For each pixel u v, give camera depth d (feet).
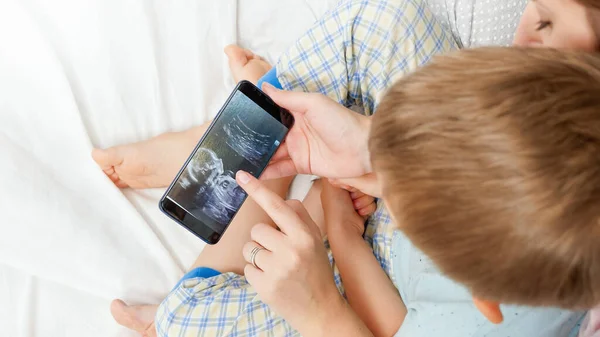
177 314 2.66
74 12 3.06
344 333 2.40
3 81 2.91
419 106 1.45
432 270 2.53
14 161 2.81
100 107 3.05
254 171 2.56
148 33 3.08
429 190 1.42
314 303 2.35
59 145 2.92
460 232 1.41
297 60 2.83
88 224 2.87
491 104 1.35
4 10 2.96
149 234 2.94
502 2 2.96
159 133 3.13
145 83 3.10
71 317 2.85
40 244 2.79
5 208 2.77
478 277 1.48
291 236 2.29
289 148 2.65
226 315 2.65
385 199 1.67
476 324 2.30
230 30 3.24
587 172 1.25
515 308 2.18
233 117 2.49
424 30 2.76
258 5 3.30
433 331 2.41
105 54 3.05
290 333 2.67
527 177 1.28
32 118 2.91
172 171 2.99
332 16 2.74
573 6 1.76
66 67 3.04
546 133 1.28
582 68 1.38
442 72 1.48
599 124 1.27
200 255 2.92
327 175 2.69
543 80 1.34
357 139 2.50
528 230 1.31
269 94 2.50
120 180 3.03
